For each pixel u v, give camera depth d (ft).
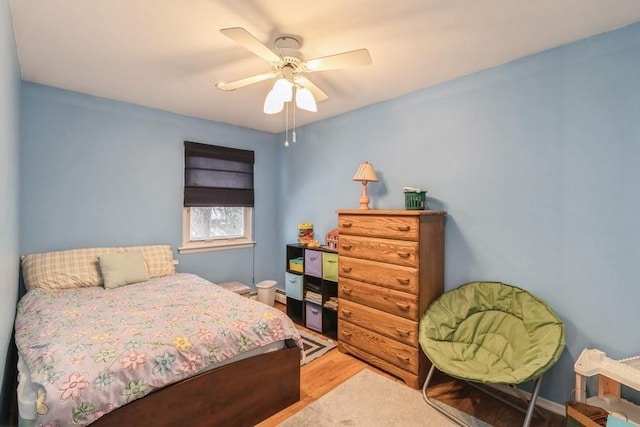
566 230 6.53
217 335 5.78
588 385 6.16
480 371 6.04
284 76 6.32
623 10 5.41
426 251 7.70
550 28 5.97
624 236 5.87
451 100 8.32
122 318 6.29
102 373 4.50
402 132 9.45
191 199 11.67
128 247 10.14
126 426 4.56
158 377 4.91
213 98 9.84
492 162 7.59
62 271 8.46
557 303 6.65
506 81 7.35
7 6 4.85
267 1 5.22
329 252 10.37
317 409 6.57
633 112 5.79
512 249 7.28
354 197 11.00
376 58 7.16
